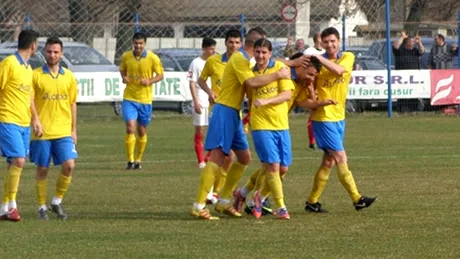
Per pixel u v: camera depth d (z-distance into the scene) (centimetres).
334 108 2014
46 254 1589
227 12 7444
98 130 4362
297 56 2081
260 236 1750
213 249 1623
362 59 5134
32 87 1967
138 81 3011
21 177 2780
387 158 3152
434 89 4925
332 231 1794
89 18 6250
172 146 3659
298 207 2131
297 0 6481
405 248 1612
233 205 2023
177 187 2511
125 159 3272
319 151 3422
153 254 1582
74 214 2056
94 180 2677
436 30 7669
